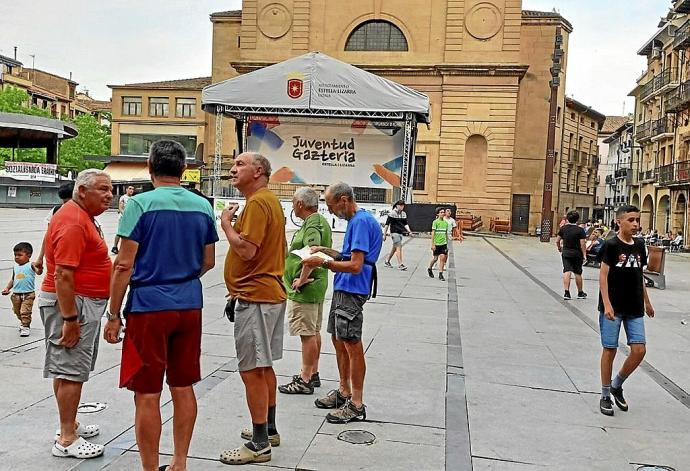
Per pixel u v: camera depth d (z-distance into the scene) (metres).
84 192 4.52
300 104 23.38
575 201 58.00
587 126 60.22
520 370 7.17
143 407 3.98
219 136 27.45
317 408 5.63
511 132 41.62
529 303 12.23
